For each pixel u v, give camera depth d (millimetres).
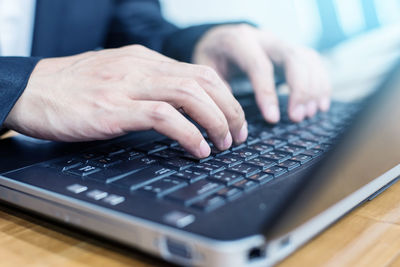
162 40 1154
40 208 396
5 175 434
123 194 375
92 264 340
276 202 344
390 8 1607
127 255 353
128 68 537
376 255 337
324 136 565
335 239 365
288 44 858
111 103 494
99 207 349
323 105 742
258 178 403
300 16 1619
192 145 461
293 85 733
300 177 410
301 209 317
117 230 337
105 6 1228
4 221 425
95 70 542
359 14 1597
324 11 1598
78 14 1143
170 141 539
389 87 430
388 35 1428
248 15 1701
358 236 369
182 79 499
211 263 286
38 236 391
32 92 525
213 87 513
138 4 1305
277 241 302
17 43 1115
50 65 572
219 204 344
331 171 354
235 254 281
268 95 706
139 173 425
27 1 1119
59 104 510
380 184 416
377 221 397
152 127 474
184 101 487
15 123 528
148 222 318
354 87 849
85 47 1175
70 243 376
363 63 1081
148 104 479
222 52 881
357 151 386
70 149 521
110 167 449
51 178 423
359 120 406
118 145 531
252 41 845
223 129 490
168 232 304
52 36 1082
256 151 497
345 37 1559
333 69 1094
